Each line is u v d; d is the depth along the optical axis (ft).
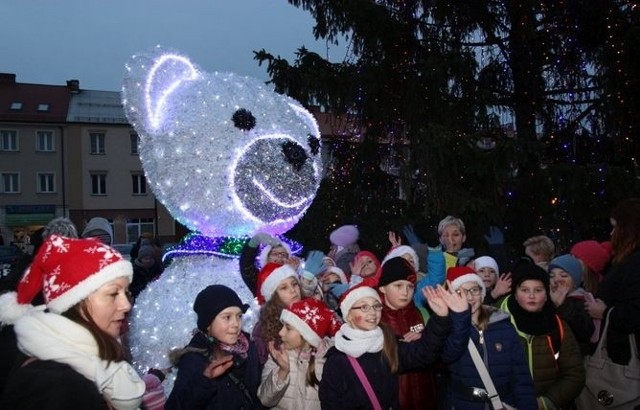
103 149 128.36
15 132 123.85
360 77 30.76
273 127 15.17
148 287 15.43
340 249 20.58
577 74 31.63
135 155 130.31
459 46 32.40
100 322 7.15
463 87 31.01
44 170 125.08
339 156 35.17
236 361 10.85
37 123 124.26
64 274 7.03
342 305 10.77
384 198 33.30
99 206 127.34
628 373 12.02
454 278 11.71
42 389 6.21
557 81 32.71
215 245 15.46
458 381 11.27
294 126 15.69
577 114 32.45
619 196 27.09
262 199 14.89
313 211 32.45
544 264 16.40
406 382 11.60
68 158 126.11
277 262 13.93
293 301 12.09
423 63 29.12
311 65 33.32
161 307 14.66
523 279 12.14
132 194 129.90
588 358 12.72
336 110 32.40
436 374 12.16
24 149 124.06
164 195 15.25
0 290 11.62
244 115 14.87
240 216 14.90
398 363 10.58
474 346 11.25
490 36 33.09
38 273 7.48
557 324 12.26
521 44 31.71
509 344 11.34
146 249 26.99
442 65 28.27
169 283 15.06
